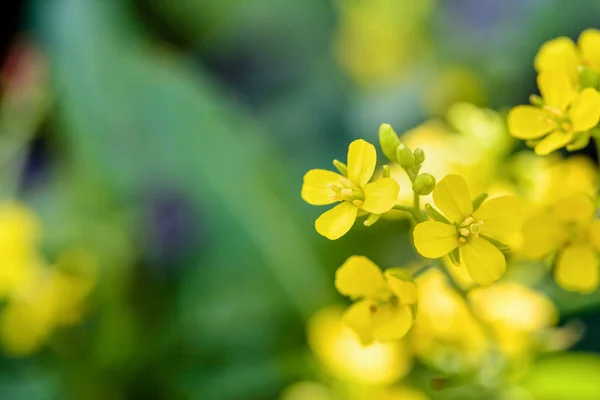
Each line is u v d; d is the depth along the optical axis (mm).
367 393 282
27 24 519
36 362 352
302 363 309
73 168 393
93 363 341
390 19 455
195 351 340
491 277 209
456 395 264
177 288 371
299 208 369
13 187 404
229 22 531
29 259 349
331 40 516
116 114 387
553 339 265
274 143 444
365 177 210
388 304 216
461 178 210
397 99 446
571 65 222
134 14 513
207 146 379
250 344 338
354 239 357
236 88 519
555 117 214
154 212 407
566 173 244
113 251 363
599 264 225
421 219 214
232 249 361
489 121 277
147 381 339
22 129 416
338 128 462
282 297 345
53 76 411
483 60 418
